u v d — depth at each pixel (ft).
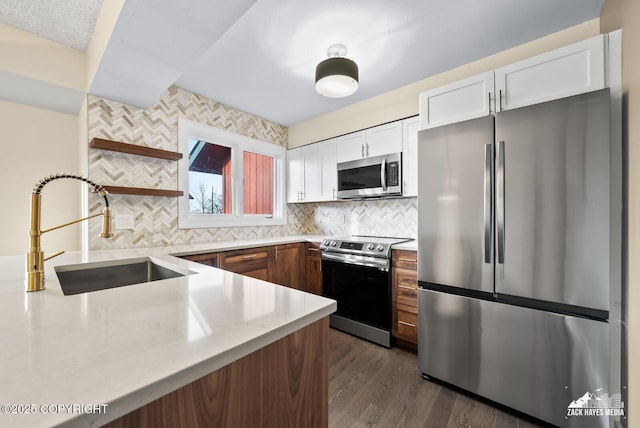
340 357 6.95
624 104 4.19
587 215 4.16
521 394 4.77
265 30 5.72
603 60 4.41
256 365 2.09
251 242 8.81
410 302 7.09
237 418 1.96
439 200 5.74
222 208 9.78
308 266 9.98
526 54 6.22
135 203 7.33
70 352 1.69
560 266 4.38
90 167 6.54
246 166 10.62
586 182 4.18
